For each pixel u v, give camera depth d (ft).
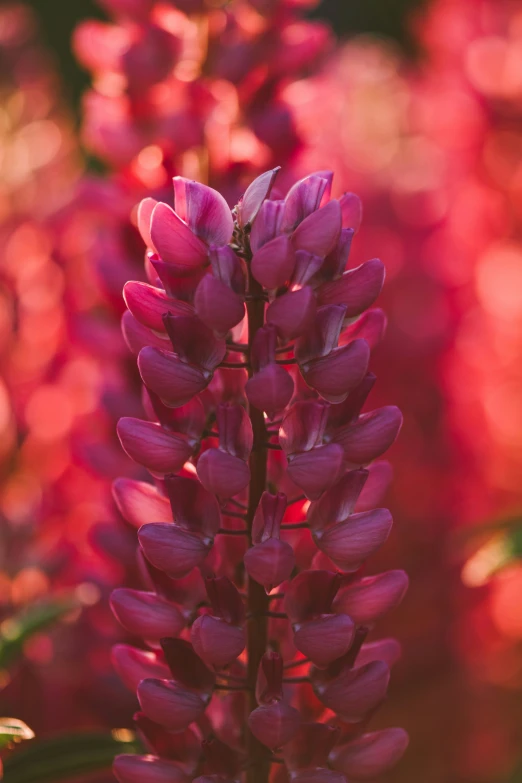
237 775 1.41
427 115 3.02
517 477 2.78
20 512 2.01
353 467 1.39
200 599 1.41
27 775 1.57
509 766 2.39
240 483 1.34
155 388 1.34
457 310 2.54
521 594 2.57
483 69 2.81
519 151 2.84
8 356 2.26
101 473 1.74
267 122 1.71
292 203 1.34
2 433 2.29
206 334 1.34
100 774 1.77
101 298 1.75
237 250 1.34
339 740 1.43
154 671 1.43
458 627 2.46
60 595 1.77
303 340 1.35
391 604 1.39
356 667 1.43
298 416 1.35
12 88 2.56
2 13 2.79
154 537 1.36
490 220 2.79
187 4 1.74
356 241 2.51
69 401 2.06
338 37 6.14
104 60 1.80
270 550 1.33
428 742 2.42
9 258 2.28
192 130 1.70
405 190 2.64
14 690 1.87
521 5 2.93
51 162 2.53
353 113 3.00
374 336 1.39
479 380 2.63
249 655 1.40
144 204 1.37
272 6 1.74
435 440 2.47
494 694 2.51
